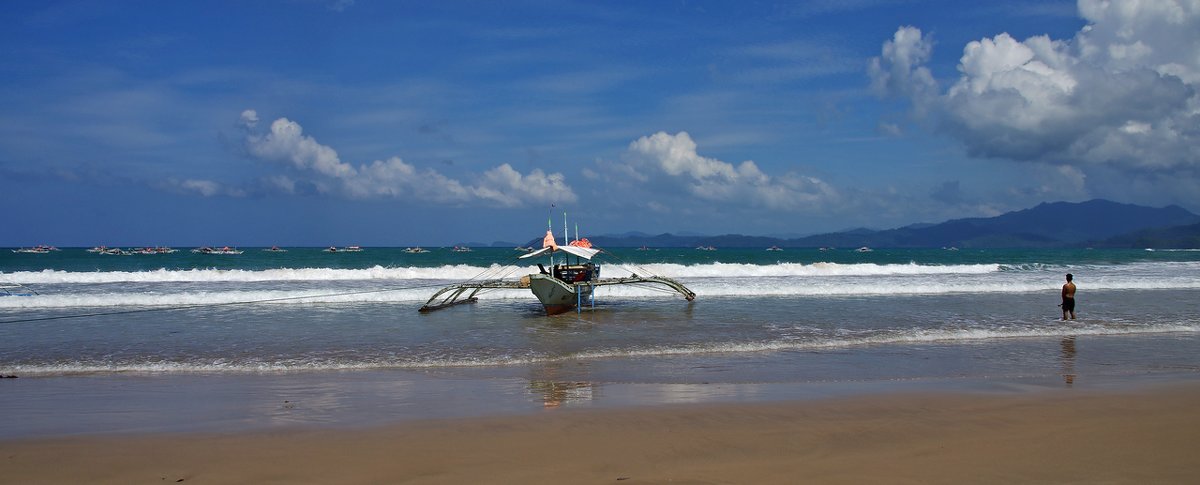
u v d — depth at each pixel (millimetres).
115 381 12422
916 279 36031
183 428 9023
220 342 16641
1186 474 6871
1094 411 9750
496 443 8219
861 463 7297
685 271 41906
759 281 34031
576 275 25359
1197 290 31047
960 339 17406
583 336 17703
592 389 11609
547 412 9836
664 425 9047
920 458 7477
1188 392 11172
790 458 7543
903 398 10750
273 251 122812
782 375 12938
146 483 6859
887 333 18125
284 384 12078
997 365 14047
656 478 6785
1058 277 37812
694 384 12062
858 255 125750
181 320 20672
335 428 8977
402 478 6930
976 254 133750
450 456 7695
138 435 8664
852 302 25703
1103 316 21656
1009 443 8055
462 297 27562
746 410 9906
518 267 43500
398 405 10367
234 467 7348
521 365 13953
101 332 18266
